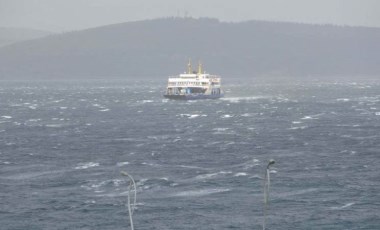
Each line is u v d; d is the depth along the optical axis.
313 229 199.88
